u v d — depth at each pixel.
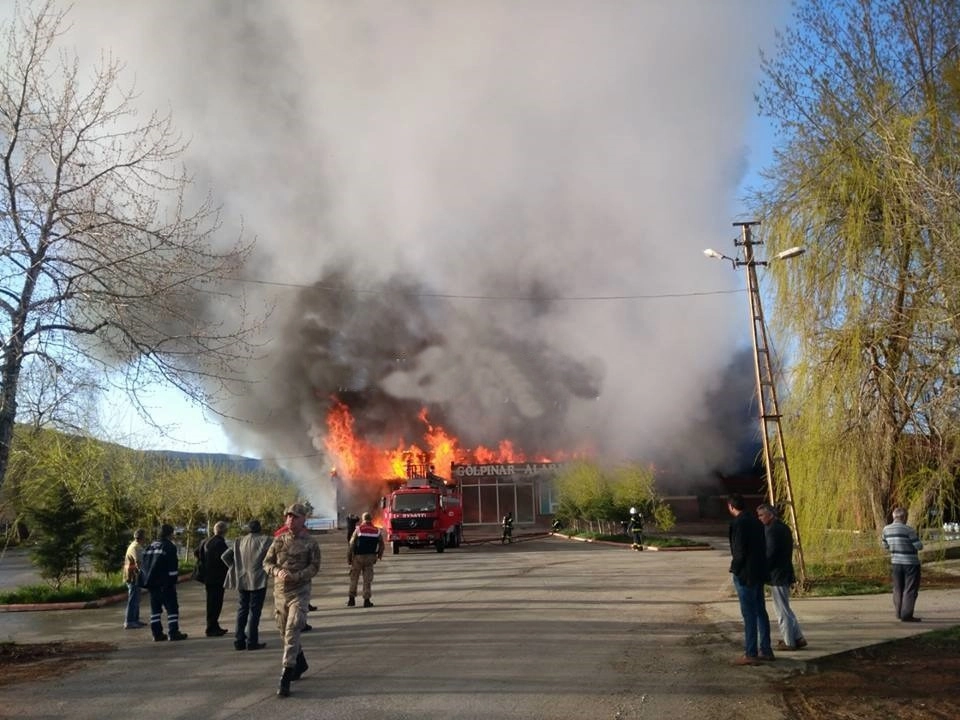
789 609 8.46
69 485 16.52
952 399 12.45
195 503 27.91
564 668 7.86
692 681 7.21
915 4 12.16
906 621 9.87
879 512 14.44
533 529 49.00
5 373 9.11
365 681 7.51
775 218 15.09
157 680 7.99
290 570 7.36
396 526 30.14
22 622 13.41
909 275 12.36
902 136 11.58
